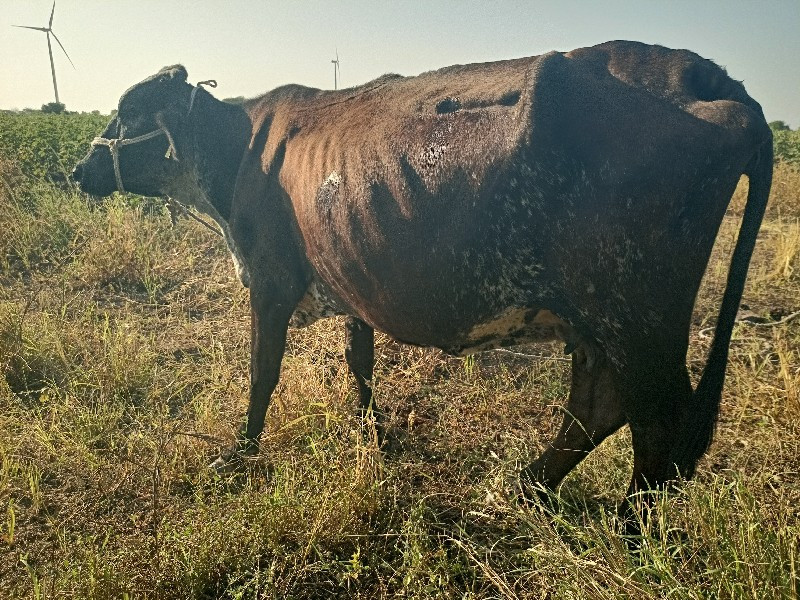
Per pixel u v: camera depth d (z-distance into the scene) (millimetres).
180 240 8609
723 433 4297
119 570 3197
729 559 2607
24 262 7750
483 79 3451
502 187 3059
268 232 4324
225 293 7281
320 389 4797
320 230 3865
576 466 3988
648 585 2596
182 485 4125
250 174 4469
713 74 3027
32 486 3910
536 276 3109
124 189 5242
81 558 3361
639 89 2982
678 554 2943
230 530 3402
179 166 5078
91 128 14734
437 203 3260
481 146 3145
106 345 5637
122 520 3789
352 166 3648
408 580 3068
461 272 3271
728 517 2725
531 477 3785
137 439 4480
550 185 2965
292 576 3291
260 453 4203
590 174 2906
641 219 2852
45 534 3719
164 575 3184
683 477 2990
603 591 2553
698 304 6781
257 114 4664
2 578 3375
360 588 3273
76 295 7078
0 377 5176
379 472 3848
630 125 2883
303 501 3562
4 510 3891
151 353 5707
